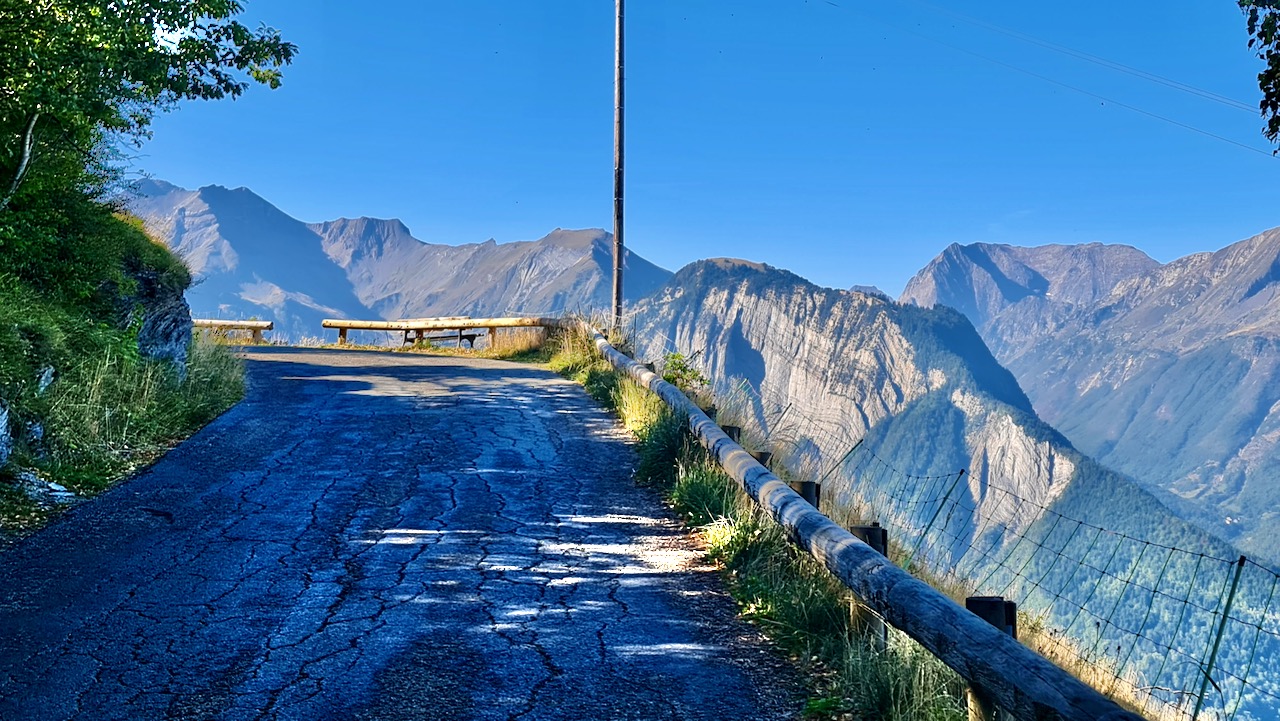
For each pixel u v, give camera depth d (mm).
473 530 7660
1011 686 3195
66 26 9055
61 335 10117
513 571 6621
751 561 6559
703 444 9148
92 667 4758
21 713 4207
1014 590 6957
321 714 4273
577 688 4648
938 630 3770
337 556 6879
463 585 6281
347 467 9828
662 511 8445
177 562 6605
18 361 8891
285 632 5332
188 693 4477
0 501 7594
